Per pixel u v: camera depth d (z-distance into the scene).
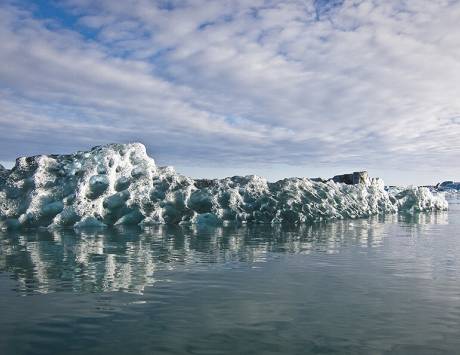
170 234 34.09
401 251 25.08
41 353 9.07
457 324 11.09
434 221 52.34
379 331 10.52
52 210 38.00
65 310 12.11
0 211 37.31
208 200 45.62
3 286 14.98
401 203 74.81
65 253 23.22
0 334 10.18
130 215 40.81
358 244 28.47
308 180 57.66
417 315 11.88
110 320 11.25
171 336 10.09
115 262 20.38
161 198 43.91
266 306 12.70
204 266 19.50
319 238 32.25
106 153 41.97
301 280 16.48
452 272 18.28
